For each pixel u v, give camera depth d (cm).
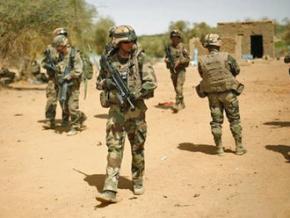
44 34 2155
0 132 1028
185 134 939
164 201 559
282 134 878
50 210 556
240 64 3172
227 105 739
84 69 959
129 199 572
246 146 802
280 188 576
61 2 2089
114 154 559
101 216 525
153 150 816
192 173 665
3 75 2288
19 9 1975
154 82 562
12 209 568
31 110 1366
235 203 537
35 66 2353
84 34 2555
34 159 788
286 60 813
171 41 1206
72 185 642
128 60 567
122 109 564
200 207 532
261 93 1510
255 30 4356
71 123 977
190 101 1386
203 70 745
